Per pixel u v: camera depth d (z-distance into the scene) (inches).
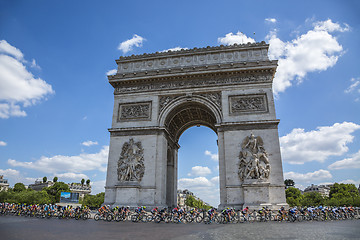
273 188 2153.1
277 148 2257.6
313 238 1032.2
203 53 2699.3
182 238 1074.7
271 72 2492.6
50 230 1338.6
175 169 3080.7
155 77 2637.8
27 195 6766.7
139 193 2356.1
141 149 2482.8
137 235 1171.9
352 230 1311.5
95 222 1866.4
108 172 2454.5
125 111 2655.0
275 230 1328.7
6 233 1193.4
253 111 2405.3
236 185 2219.5
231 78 2549.2
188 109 2800.2
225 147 2338.8
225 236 1128.2
